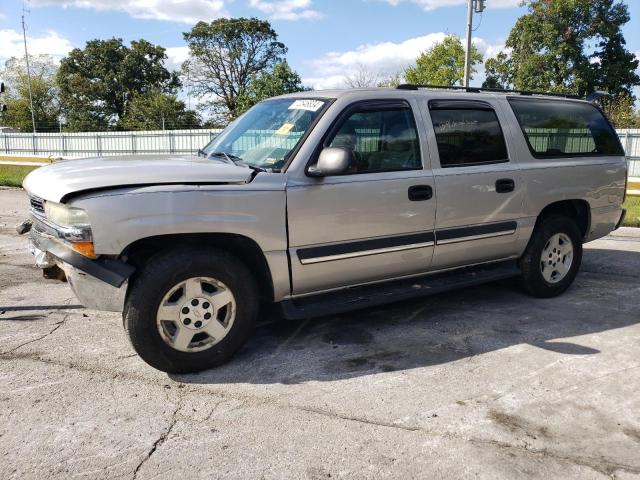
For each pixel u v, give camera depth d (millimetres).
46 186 3570
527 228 5098
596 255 7562
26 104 66875
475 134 4777
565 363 3979
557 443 2984
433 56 43469
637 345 4316
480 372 3830
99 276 3396
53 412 3248
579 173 5414
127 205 3371
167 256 3559
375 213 4156
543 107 5328
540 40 37125
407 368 3891
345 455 2861
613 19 37062
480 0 19344
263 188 3727
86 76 65062
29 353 4074
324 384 3646
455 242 4637
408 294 4430
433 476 2699
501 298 5480
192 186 3533
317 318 4871
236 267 3754
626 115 29750
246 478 2674
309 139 3955
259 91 32875
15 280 5973
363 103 4199
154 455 2846
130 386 3588
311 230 3924
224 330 3801
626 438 3041
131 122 57062
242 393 3516
